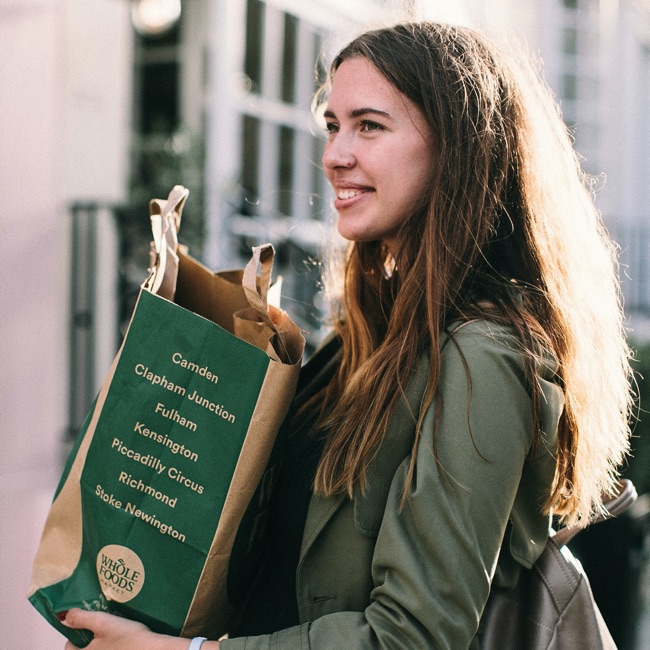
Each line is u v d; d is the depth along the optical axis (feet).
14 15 10.39
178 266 5.18
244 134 21.94
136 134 21.62
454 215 4.68
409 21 5.27
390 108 4.73
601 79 35.17
